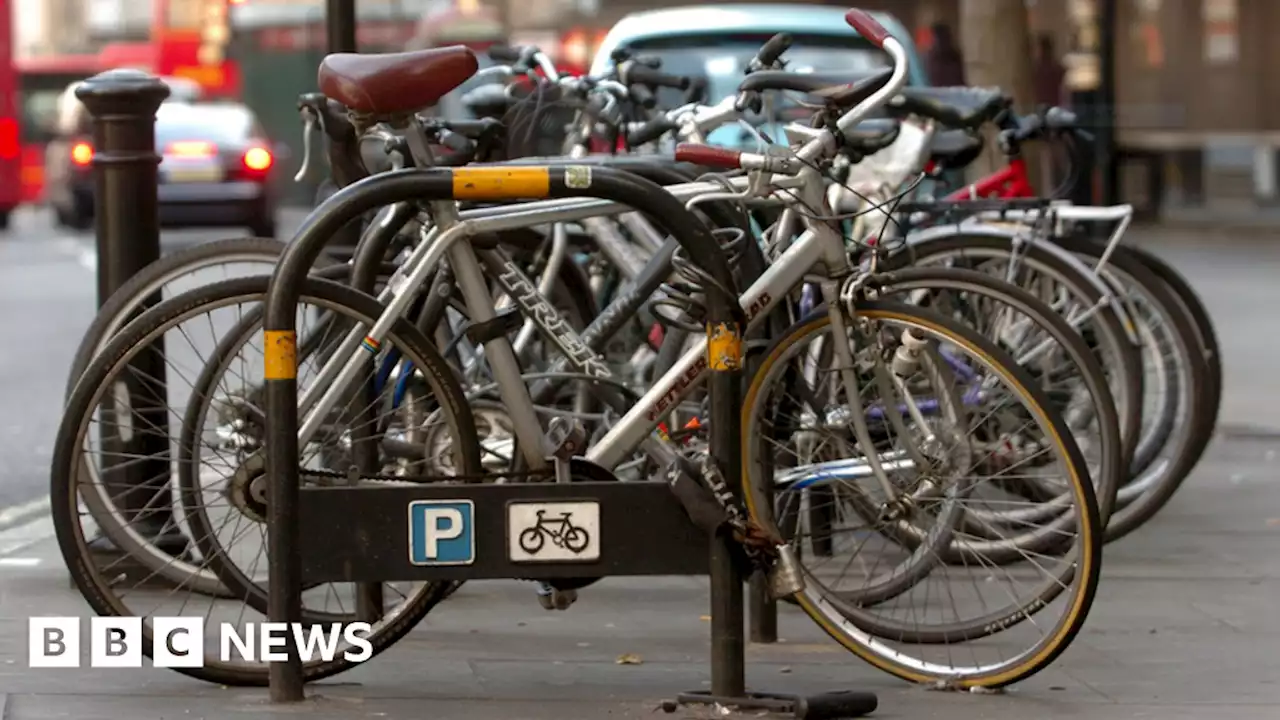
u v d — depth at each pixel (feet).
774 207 65.57
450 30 353.72
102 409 67.15
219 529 62.28
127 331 58.95
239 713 57.16
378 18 367.04
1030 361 76.54
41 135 434.71
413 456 61.11
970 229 77.92
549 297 72.84
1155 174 320.70
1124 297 81.71
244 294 59.26
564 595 59.36
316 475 59.00
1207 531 88.53
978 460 62.64
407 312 60.95
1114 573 79.66
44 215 425.28
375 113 56.54
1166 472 81.51
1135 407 77.97
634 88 85.46
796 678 63.00
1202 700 60.23
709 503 56.18
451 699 59.57
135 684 60.64
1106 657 66.03
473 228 59.77
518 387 60.54
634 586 77.77
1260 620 71.56
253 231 290.97
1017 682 61.36
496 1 376.68
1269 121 384.06
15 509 97.14
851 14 61.82
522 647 67.21
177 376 66.23
